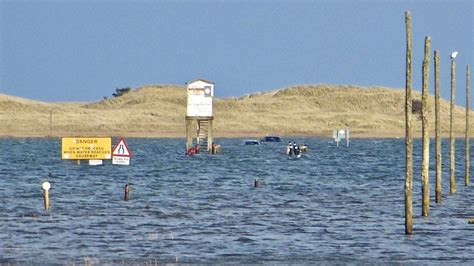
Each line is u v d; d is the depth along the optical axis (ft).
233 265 404.77
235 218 578.25
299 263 412.57
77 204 654.12
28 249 447.83
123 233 504.43
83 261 414.00
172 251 446.60
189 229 523.70
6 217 569.23
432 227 534.78
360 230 524.93
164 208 631.97
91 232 507.30
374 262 417.08
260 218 579.89
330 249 456.04
